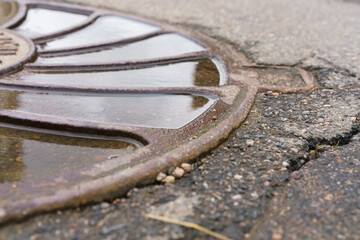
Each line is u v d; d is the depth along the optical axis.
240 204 0.69
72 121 0.76
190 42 0.99
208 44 0.97
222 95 0.83
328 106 0.82
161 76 0.88
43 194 0.67
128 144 0.76
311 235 0.66
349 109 0.81
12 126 0.77
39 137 0.76
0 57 0.87
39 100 0.81
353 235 0.66
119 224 0.66
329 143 0.77
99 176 0.70
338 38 1.01
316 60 0.93
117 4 1.13
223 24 1.07
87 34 1.00
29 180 0.70
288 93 0.85
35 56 0.90
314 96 0.84
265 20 1.09
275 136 0.77
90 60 0.91
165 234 0.65
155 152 0.73
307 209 0.68
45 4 1.10
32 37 0.95
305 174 0.72
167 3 1.16
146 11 1.11
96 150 0.75
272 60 0.93
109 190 0.68
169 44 0.98
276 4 1.20
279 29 1.05
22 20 1.02
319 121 0.79
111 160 0.71
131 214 0.67
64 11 1.10
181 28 1.04
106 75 0.88
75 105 0.81
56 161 0.73
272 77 0.89
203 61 0.94
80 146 0.75
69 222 0.66
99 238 0.64
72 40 0.97
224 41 1.00
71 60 0.90
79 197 0.67
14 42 0.92
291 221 0.67
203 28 1.04
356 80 0.87
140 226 0.66
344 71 0.90
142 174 0.70
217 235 0.66
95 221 0.67
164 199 0.69
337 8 1.18
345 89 0.85
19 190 0.68
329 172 0.72
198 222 0.67
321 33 1.03
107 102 0.82
